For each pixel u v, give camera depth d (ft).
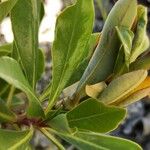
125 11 0.59
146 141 1.87
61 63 0.62
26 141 0.56
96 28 1.49
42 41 1.42
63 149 0.61
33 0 0.61
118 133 1.84
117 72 0.60
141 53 0.60
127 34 0.58
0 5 0.55
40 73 0.82
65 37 0.61
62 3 1.30
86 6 0.60
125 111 0.61
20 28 0.61
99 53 0.61
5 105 0.61
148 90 0.60
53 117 0.61
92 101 0.60
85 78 0.63
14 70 0.51
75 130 0.60
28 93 0.55
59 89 0.62
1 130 0.54
